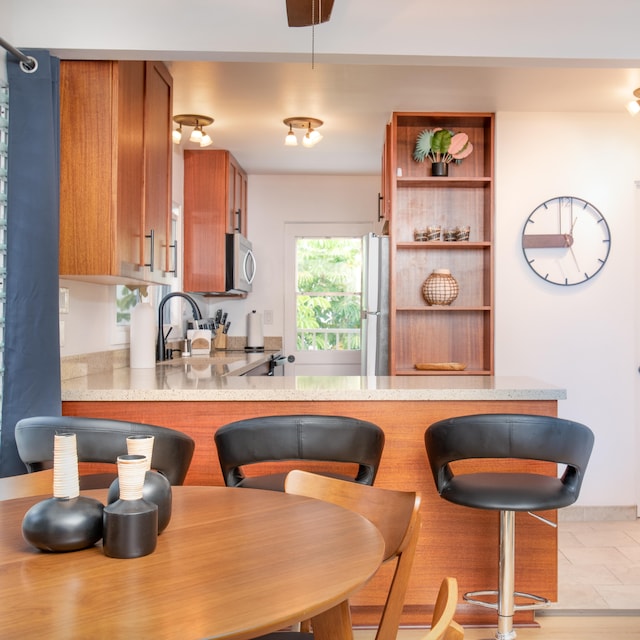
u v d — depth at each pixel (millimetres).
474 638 2598
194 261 5145
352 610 2701
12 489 1741
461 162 4410
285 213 5980
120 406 2719
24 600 998
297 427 2170
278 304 5980
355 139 4750
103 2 2592
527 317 4215
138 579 1083
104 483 2225
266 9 2635
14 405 2455
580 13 2674
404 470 2721
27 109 2510
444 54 2658
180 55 2650
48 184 2512
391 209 4188
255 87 3658
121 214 2711
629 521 4156
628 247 4223
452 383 2877
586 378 4211
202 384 2848
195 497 1636
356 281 6027
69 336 3125
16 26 2555
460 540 2727
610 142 4227
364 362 4434
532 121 4211
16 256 2469
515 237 4227
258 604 982
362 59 2701
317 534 1326
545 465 2732
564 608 2834
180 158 5059
